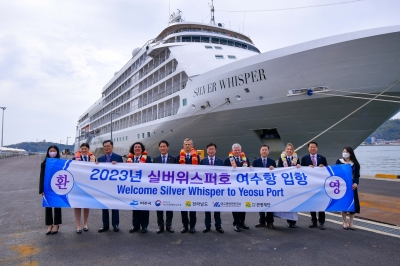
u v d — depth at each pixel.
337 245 4.74
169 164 5.55
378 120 11.90
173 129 18.56
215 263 4.04
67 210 7.44
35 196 9.48
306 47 11.30
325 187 5.58
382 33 9.98
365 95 11.04
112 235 5.32
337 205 5.52
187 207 5.43
